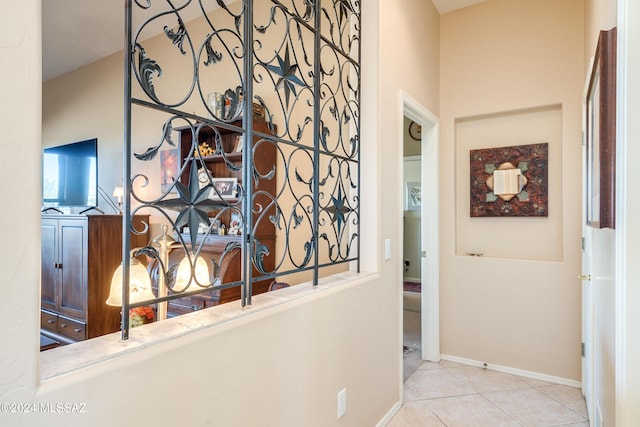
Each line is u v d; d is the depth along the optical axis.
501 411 2.24
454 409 2.27
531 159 2.76
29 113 0.65
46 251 3.25
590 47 2.07
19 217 0.63
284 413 1.29
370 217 2.03
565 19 2.59
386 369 2.13
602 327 1.56
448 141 3.02
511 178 2.82
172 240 1.40
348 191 2.29
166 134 1.00
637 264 1.04
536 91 2.68
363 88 2.07
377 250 2.02
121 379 0.79
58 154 4.45
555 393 2.45
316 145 1.62
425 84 2.75
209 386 1.00
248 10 1.27
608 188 1.19
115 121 3.90
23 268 0.63
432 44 2.90
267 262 2.70
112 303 1.22
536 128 2.77
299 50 2.75
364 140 2.06
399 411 2.25
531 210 2.76
